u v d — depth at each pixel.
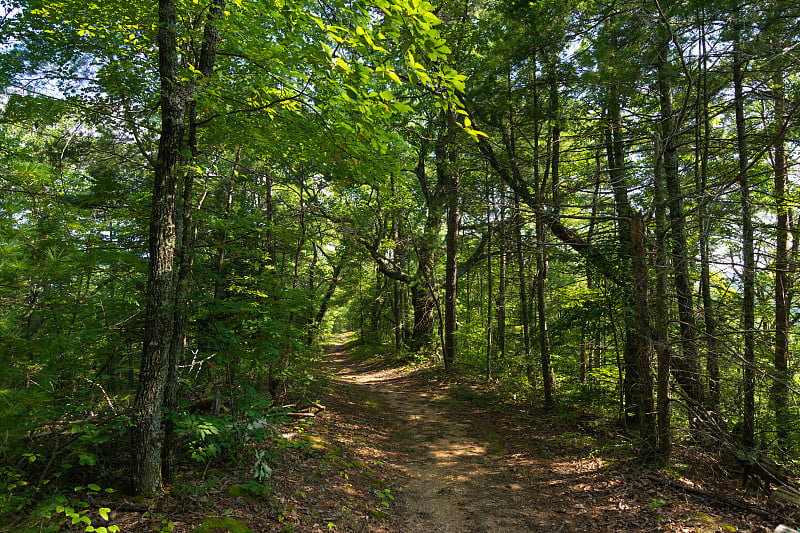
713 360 6.84
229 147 6.38
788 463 6.29
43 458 3.81
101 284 5.05
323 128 4.52
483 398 11.60
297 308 6.43
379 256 15.61
